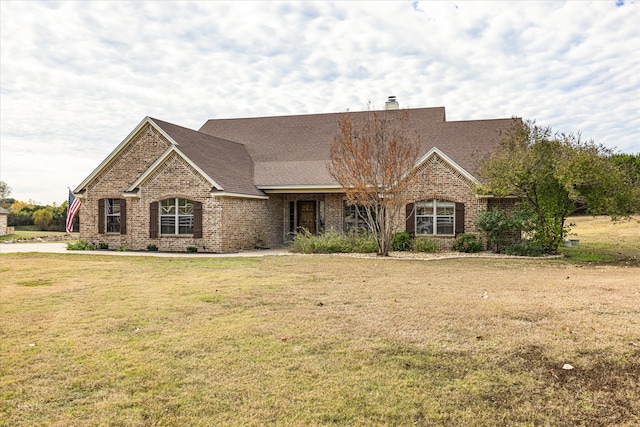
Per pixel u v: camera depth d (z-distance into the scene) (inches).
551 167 710.5
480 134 971.9
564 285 434.6
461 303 350.0
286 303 357.7
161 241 842.2
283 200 1001.5
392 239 803.4
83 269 582.6
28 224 1918.1
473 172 843.4
